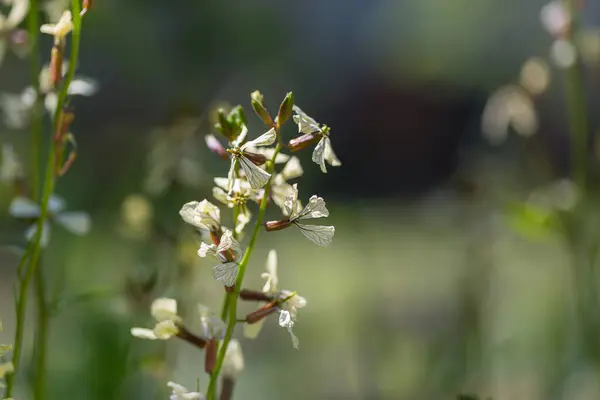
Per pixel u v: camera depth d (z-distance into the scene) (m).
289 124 2.91
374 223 2.69
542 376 1.20
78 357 1.03
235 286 0.65
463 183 1.48
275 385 1.31
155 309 0.66
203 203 0.65
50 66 0.71
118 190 1.87
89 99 2.75
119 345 0.91
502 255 1.51
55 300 0.82
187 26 2.98
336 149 3.73
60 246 1.48
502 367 1.25
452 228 2.05
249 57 3.15
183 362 1.18
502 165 1.50
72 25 0.70
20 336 0.71
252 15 3.13
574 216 1.09
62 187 2.27
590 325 1.10
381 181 3.69
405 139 3.77
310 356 1.41
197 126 0.97
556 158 2.69
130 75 2.85
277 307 0.65
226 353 0.68
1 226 0.91
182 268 0.90
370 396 1.22
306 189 3.47
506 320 1.39
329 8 3.72
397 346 1.30
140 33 2.86
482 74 3.62
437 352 1.18
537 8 3.49
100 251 1.51
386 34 3.77
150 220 0.92
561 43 1.06
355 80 3.76
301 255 2.23
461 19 3.61
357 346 1.32
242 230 0.66
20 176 0.83
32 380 0.80
